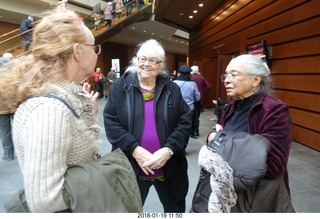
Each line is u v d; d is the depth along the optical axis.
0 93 0.65
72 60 0.72
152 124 1.39
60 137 0.62
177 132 1.41
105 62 15.97
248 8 5.90
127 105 1.39
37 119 0.60
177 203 1.52
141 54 1.38
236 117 1.25
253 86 1.18
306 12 3.80
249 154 0.94
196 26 11.92
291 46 4.23
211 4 8.18
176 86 1.51
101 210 0.64
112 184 0.70
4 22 10.09
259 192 0.98
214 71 9.07
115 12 10.23
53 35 0.68
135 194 0.78
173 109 1.43
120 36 15.03
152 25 13.17
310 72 3.78
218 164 0.95
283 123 1.04
